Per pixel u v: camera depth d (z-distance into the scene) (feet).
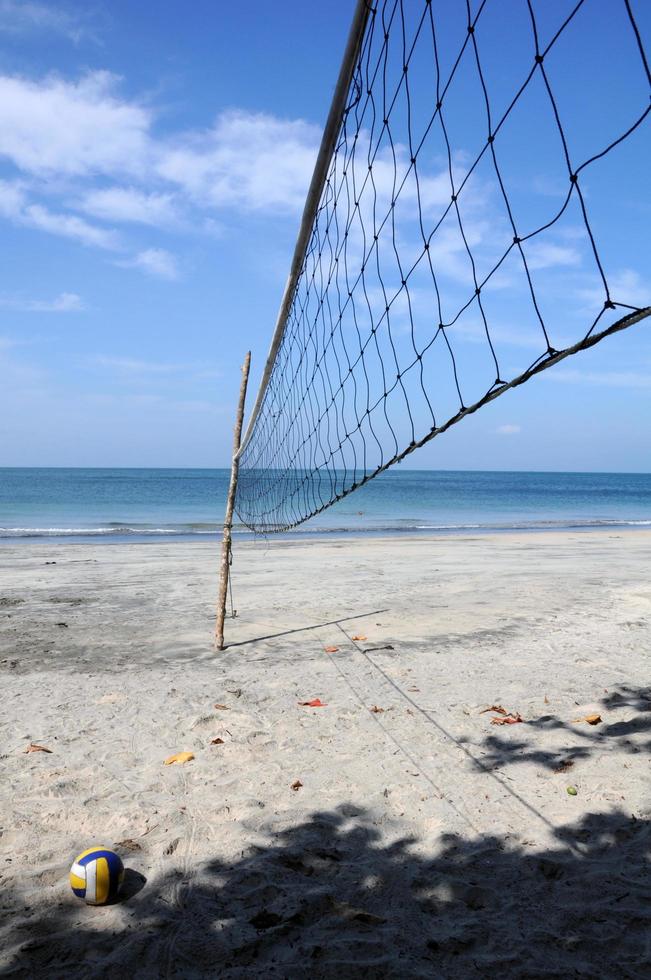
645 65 4.30
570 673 16.98
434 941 7.30
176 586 31.91
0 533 70.38
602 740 12.59
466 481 346.74
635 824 9.64
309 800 10.53
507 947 7.20
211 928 7.55
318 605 26.45
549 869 8.64
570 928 7.50
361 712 14.37
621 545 56.08
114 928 7.55
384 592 29.43
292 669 17.78
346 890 8.27
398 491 207.41
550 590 29.68
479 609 25.32
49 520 89.25
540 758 11.89
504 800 10.43
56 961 7.03
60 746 12.74
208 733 13.34
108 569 38.58
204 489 186.09
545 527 84.74
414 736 12.98
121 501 133.28
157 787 11.01
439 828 9.66
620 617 23.49
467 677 16.80
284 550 51.01
